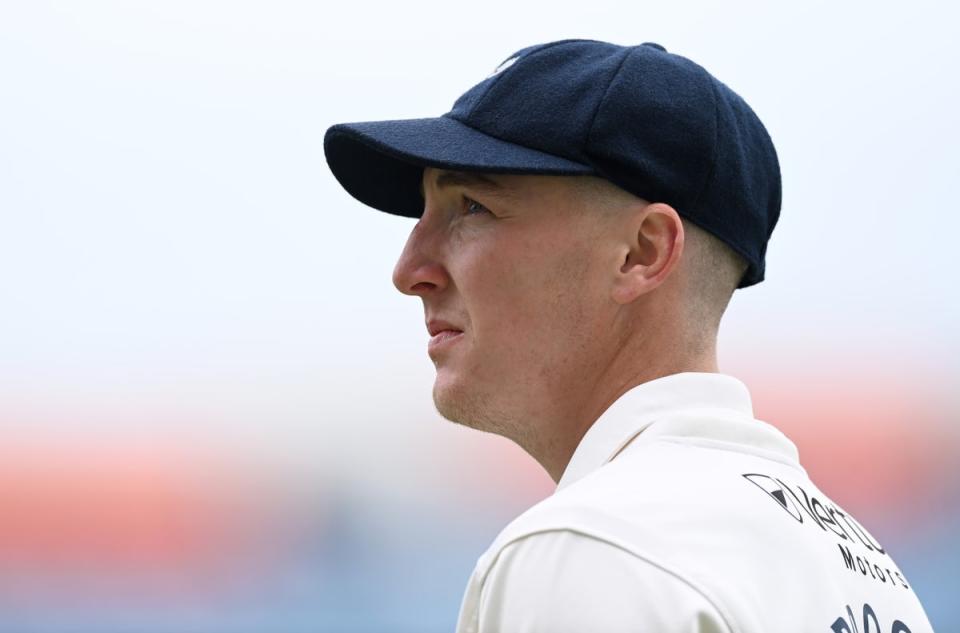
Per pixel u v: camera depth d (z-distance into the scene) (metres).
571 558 4.16
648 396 5.20
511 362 5.58
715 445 4.97
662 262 5.39
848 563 4.80
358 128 5.57
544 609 4.11
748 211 5.68
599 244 5.43
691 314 5.52
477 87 5.79
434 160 5.32
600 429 5.21
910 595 5.41
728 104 5.73
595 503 4.30
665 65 5.59
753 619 4.02
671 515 4.27
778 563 4.32
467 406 5.73
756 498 4.57
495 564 4.36
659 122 5.41
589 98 5.39
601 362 5.51
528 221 5.50
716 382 5.29
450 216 5.80
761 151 5.92
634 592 4.02
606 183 5.41
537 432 5.73
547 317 5.50
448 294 5.80
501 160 5.30
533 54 5.67
